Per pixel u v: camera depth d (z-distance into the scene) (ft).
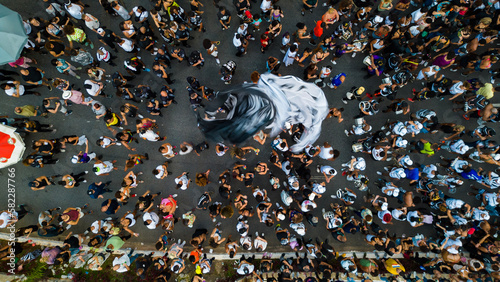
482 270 26.89
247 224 28.43
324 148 26.53
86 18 25.88
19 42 24.50
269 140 30.58
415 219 27.89
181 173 30.96
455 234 27.50
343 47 26.37
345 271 30.04
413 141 30.19
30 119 29.55
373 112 27.12
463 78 31.19
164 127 30.63
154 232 31.17
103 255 28.89
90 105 30.09
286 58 28.55
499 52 27.50
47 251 27.12
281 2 31.50
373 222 29.81
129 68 26.58
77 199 30.60
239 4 25.88
